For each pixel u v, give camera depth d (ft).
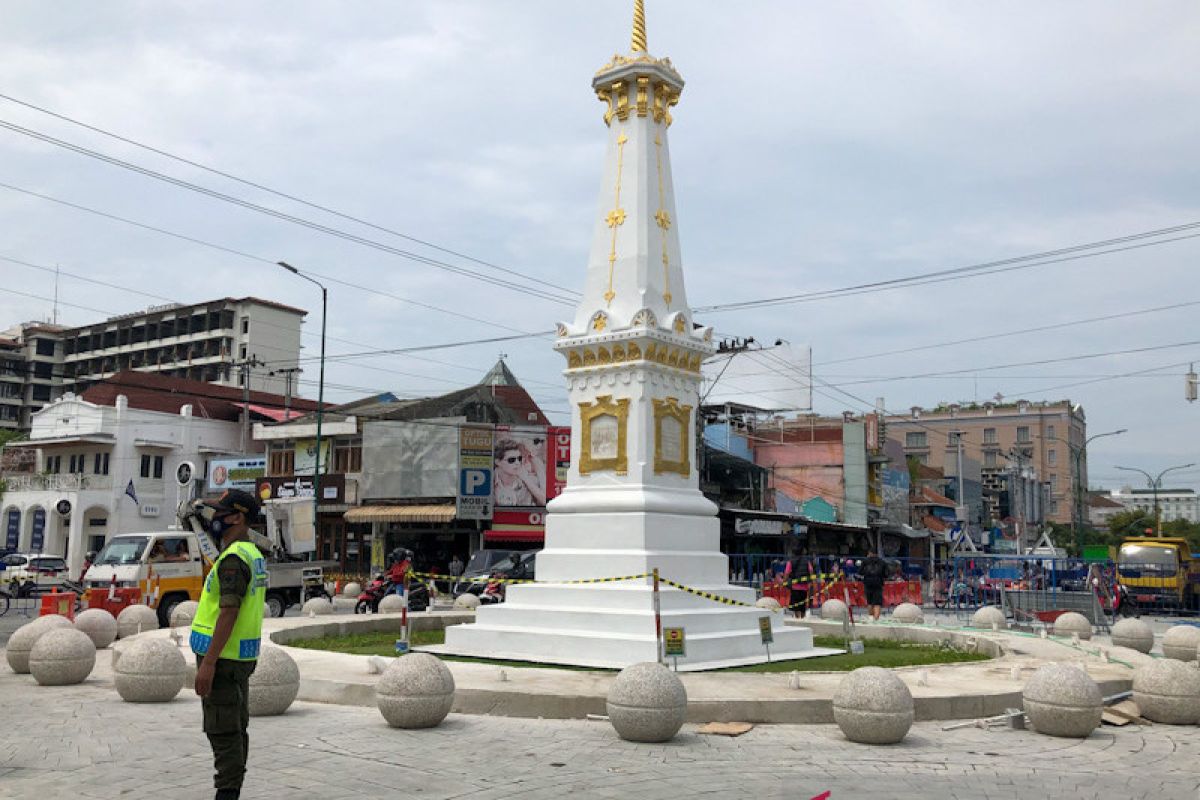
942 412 376.27
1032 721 36.68
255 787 26.30
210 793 25.72
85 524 173.37
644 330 54.24
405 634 50.42
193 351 255.91
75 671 45.01
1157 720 39.37
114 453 173.88
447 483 146.10
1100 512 441.68
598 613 49.70
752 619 54.13
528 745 32.19
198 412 189.06
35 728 34.32
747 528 146.82
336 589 140.46
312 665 44.70
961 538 116.88
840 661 53.06
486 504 145.07
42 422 186.50
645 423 54.54
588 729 35.06
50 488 172.96
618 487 54.39
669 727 33.09
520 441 147.64
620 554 52.29
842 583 108.99
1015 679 43.27
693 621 50.01
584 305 58.18
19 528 176.65
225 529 24.11
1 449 189.37
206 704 22.79
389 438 152.87
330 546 157.79
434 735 33.45
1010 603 101.60
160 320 263.49
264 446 186.39
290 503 109.29
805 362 181.88
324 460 161.27
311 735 33.09
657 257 57.67
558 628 50.83
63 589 108.47
